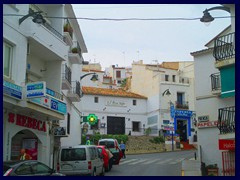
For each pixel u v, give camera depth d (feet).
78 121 119.44
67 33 86.63
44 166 44.14
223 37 67.92
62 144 93.76
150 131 162.50
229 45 64.90
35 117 65.62
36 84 55.01
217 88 71.31
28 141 67.62
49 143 72.33
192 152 132.67
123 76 253.85
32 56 72.38
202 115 75.25
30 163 41.75
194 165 76.48
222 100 72.23
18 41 59.41
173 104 163.02
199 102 76.33
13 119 58.23
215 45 66.95
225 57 65.00
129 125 163.73
